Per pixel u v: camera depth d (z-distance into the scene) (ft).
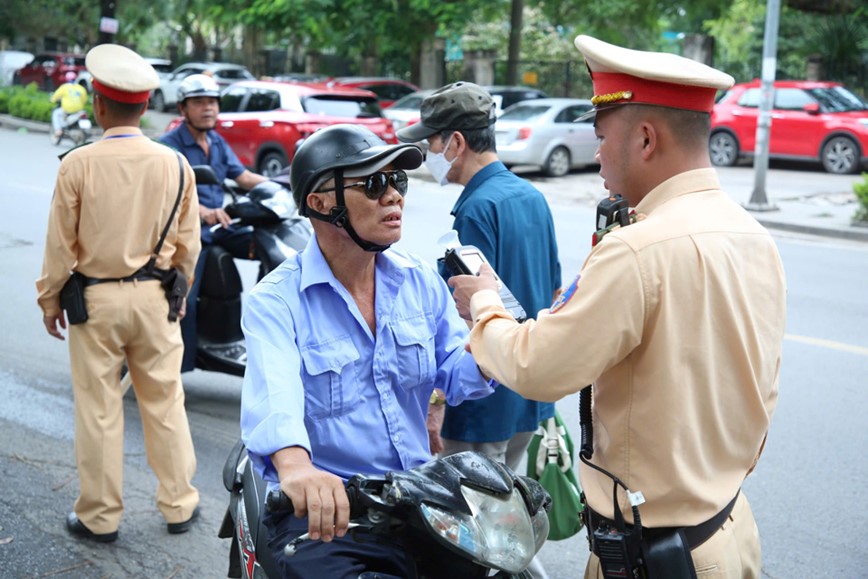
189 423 18.34
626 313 6.81
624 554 7.23
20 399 19.02
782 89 60.08
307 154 7.93
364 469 8.14
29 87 87.51
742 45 108.88
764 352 7.26
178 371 13.65
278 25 82.94
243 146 52.08
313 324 7.99
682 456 7.05
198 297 19.02
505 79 89.81
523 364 7.08
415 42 82.74
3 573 12.25
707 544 7.23
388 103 75.56
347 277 8.20
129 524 13.89
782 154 59.72
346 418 8.04
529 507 7.61
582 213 44.73
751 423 7.32
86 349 13.01
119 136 13.00
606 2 81.00
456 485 7.20
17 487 14.78
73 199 12.62
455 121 11.07
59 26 124.57
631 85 7.17
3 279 28.63
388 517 7.10
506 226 10.91
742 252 7.16
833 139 57.72
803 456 17.01
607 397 7.29
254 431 7.30
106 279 12.94
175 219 13.33
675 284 6.86
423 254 33.06
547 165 57.16
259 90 52.95
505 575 7.47
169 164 13.21
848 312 26.86
